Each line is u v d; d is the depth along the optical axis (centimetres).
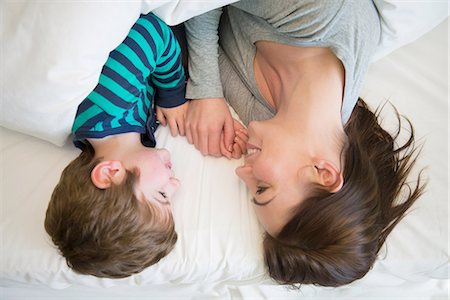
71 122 68
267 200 67
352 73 70
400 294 96
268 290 93
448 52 91
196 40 81
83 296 91
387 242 74
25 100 63
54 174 74
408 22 79
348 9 70
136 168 68
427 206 76
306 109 69
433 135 82
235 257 72
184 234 72
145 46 69
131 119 72
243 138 80
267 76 79
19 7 59
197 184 76
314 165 65
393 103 86
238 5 78
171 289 91
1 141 75
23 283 76
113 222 63
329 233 64
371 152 76
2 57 61
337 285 70
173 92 80
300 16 70
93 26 59
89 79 63
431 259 74
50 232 66
